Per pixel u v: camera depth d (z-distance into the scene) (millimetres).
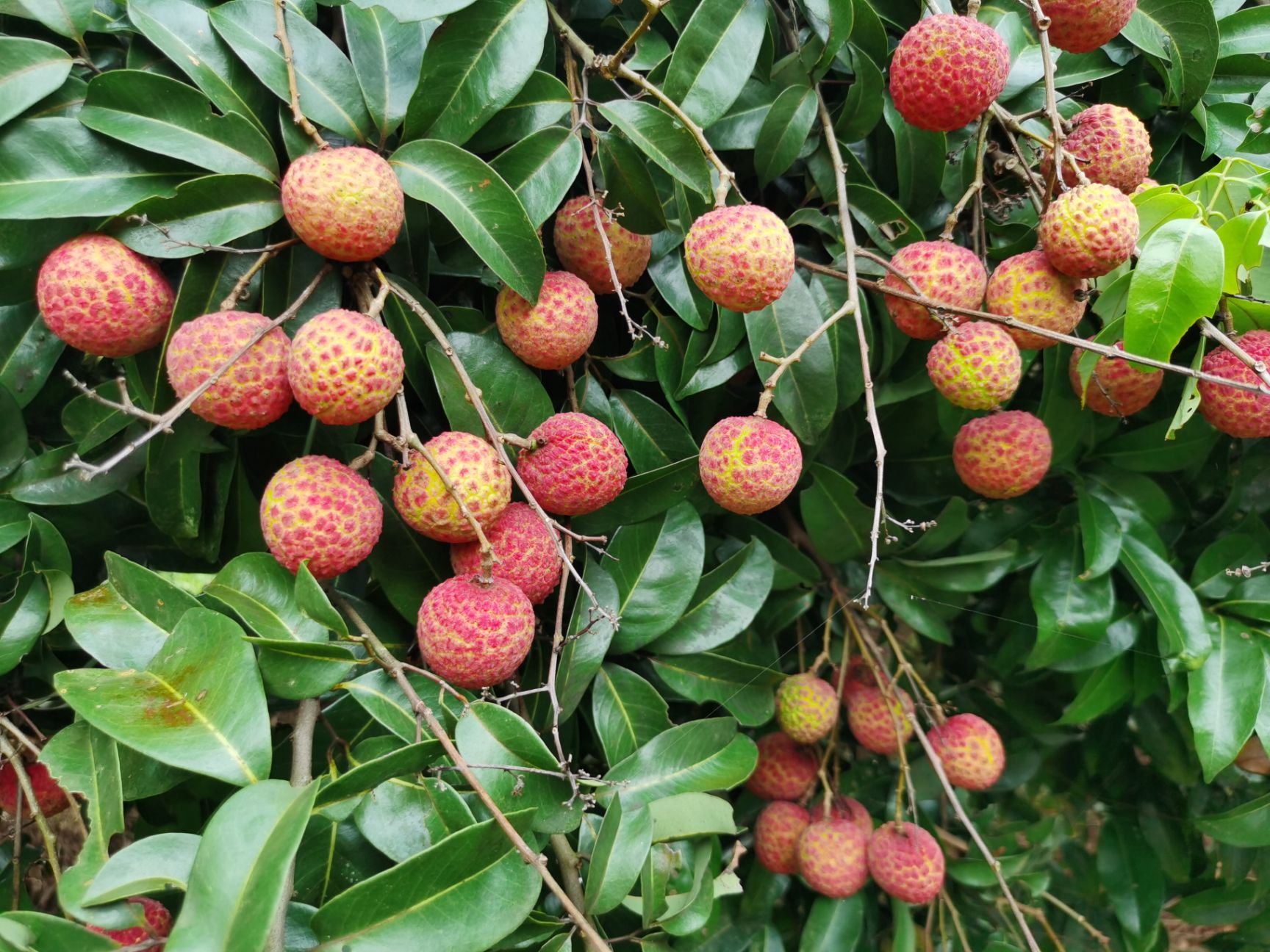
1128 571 405
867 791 489
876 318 370
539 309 307
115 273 276
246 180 287
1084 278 301
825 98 378
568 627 328
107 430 317
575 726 353
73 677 254
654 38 350
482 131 312
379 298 282
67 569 314
